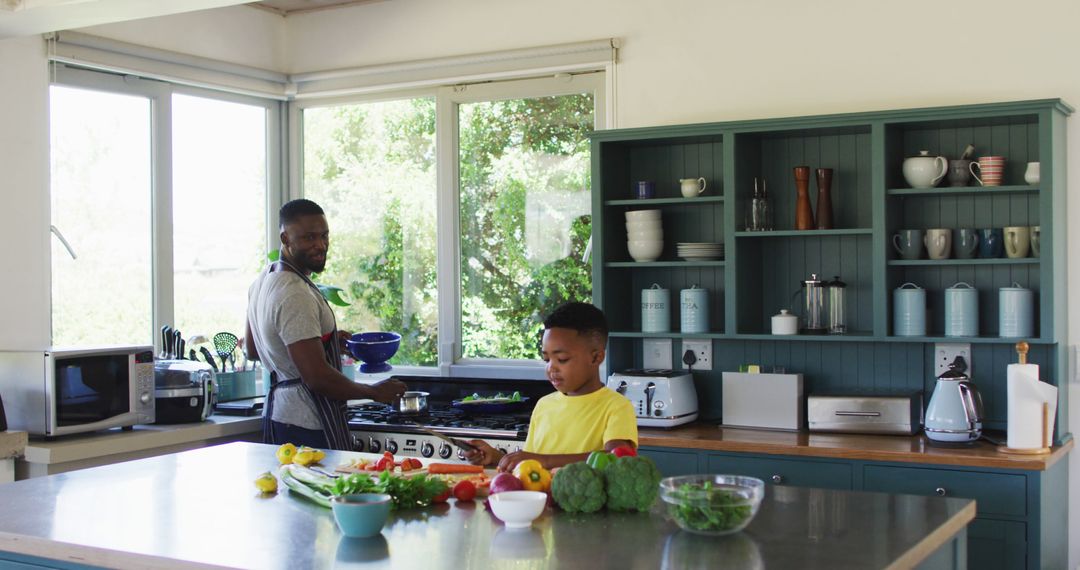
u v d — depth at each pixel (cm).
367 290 510
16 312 402
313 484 246
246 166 505
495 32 466
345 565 189
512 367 471
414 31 485
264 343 378
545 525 215
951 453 336
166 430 398
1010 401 338
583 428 277
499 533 209
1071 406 368
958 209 384
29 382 371
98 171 440
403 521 222
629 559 187
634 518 221
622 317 436
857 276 401
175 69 458
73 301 429
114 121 446
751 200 400
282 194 520
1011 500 326
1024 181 373
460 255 486
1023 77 373
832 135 405
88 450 367
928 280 390
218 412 445
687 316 410
